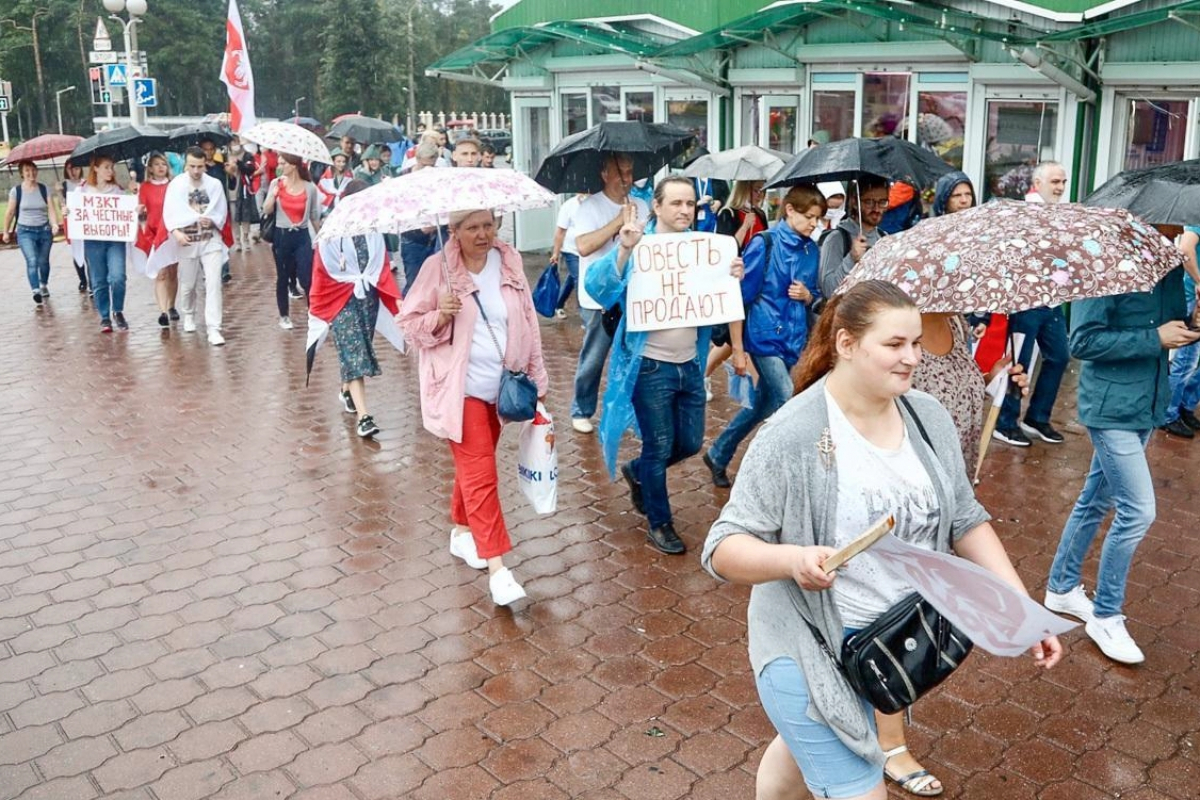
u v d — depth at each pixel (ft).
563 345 37.14
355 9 220.84
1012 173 35.55
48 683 16.29
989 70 34.96
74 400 31.50
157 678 16.38
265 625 17.95
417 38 251.60
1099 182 33.78
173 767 14.19
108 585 19.53
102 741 14.79
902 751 13.58
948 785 13.52
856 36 38.88
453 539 20.26
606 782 13.71
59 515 22.84
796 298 21.56
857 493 9.48
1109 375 15.55
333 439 27.48
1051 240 11.90
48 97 264.72
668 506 20.42
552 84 51.49
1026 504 22.33
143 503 23.41
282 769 14.12
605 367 33.78
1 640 17.61
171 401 31.19
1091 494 16.71
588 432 27.45
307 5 296.30
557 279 29.81
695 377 19.75
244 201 62.64
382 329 27.78
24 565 20.44
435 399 17.83
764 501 9.55
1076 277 11.59
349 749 14.52
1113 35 32.60
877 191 22.16
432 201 16.51
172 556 20.70
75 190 39.93
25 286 52.37
